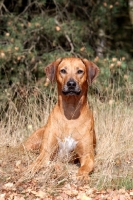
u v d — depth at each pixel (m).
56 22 14.71
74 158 9.84
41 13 15.36
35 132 10.63
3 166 9.39
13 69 14.28
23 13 15.31
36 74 14.79
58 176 8.82
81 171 9.09
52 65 9.99
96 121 11.71
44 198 8.02
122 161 9.82
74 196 8.20
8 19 14.98
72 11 16.88
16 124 12.15
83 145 9.62
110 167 9.20
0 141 10.87
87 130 9.68
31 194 8.20
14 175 8.98
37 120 12.08
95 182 8.80
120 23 20.41
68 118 9.64
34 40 15.45
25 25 14.98
